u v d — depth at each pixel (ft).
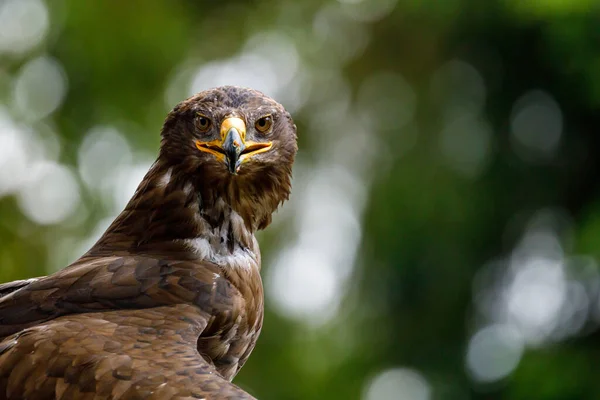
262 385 57.62
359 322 60.08
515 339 57.77
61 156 55.31
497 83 58.85
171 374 19.21
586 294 55.31
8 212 54.24
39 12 56.18
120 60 56.03
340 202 61.87
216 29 63.00
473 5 57.41
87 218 54.54
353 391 58.85
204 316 22.29
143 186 25.14
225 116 25.22
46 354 19.92
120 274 22.54
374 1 63.21
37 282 22.47
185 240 24.56
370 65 63.31
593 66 51.08
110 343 20.07
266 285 58.44
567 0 49.34
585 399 53.57
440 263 58.95
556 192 58.44
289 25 64.54
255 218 25.84
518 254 59.06
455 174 59.41
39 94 55.77
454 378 58.95
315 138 63.31
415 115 61.46
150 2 57.16
